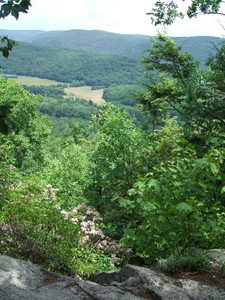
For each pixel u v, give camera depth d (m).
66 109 150.75
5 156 6.34
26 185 5.95
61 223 4.94
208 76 12.24
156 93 13.59
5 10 2.00
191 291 2.60
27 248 4.73
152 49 13.40
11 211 4.82
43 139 30.25
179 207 3.08
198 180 3.52
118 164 11.27
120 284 2.73
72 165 12.30
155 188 3.44
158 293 2.51
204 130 12.18
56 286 2.56
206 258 3.21
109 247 7.63
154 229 3.68
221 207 3.66
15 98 25.61
